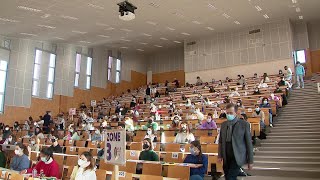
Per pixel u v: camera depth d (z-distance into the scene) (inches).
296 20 876.0
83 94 951.0
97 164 290.0
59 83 877.8
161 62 1207.6
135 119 608.7
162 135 417.1
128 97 991.6
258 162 361.7
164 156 310.3
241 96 652.1
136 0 600.1
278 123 500.4
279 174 327.0
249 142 185.2
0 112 734.5
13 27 682.2
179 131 413.7
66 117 812.0
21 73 784.3
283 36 854.5
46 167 257.4
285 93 623.2
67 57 912.9
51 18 631.8
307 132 435.2
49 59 860.6
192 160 255.6
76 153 390.6
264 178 314.2
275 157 370.0
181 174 235.6
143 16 697.6
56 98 864.3
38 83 823.7
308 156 367.2
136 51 1135.6
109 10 616.1
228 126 190.9
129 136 454.0
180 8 665.6
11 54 767.7
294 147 392.8
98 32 786.8
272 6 717.3
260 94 638.5
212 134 414.9
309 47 908.0
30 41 813.9
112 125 583.8
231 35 941.2
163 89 1013.8
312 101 580.7
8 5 541.3
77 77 941.8
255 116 471.8
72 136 535.2
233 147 183.5
